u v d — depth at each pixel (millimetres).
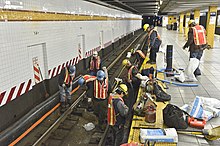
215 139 3736
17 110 5438
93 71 8500
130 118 5715
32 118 5613
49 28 6848
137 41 26797
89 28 11258
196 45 7836
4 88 4910
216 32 37375
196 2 14086
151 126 4125
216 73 8352
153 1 14672
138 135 3848
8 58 4984
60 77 6910
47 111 6352
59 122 5996
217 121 4480
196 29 7738
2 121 4887
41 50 6664
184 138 3857
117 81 6223
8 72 5012
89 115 6566
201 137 3885
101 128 5883
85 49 10734
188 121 4188
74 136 5676
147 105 4520
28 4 5629
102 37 14523
